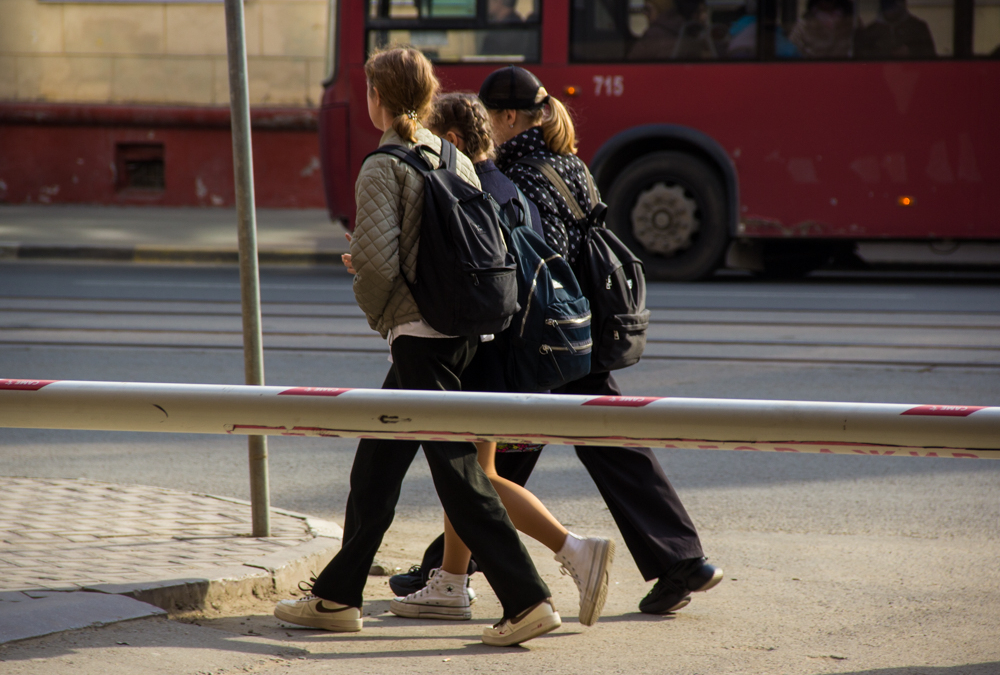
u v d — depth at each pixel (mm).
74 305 41938
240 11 15086
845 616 13867
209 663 11539
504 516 12469
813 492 20156
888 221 47781
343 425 8961
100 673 10930
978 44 46688
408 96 12578
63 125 85750
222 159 85250
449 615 13820
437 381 12391
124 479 20781
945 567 15953
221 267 57250
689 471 21703
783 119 48281
